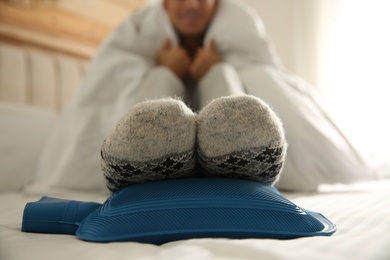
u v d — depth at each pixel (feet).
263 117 1.10
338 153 2.30
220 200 1.06
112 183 1.24
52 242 0.99
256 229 1.01
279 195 1.14
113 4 5.06
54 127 3.09
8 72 3.83
